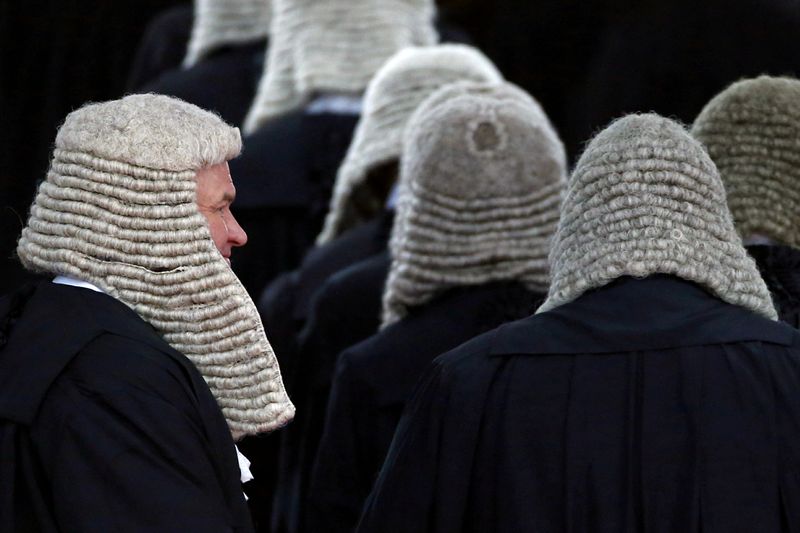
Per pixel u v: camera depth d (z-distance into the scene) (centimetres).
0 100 2627
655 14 2231
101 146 1127
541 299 1374
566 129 2592
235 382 1139
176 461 1076
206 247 1130
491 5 2889
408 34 2011
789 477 1089
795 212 1288
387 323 1409
